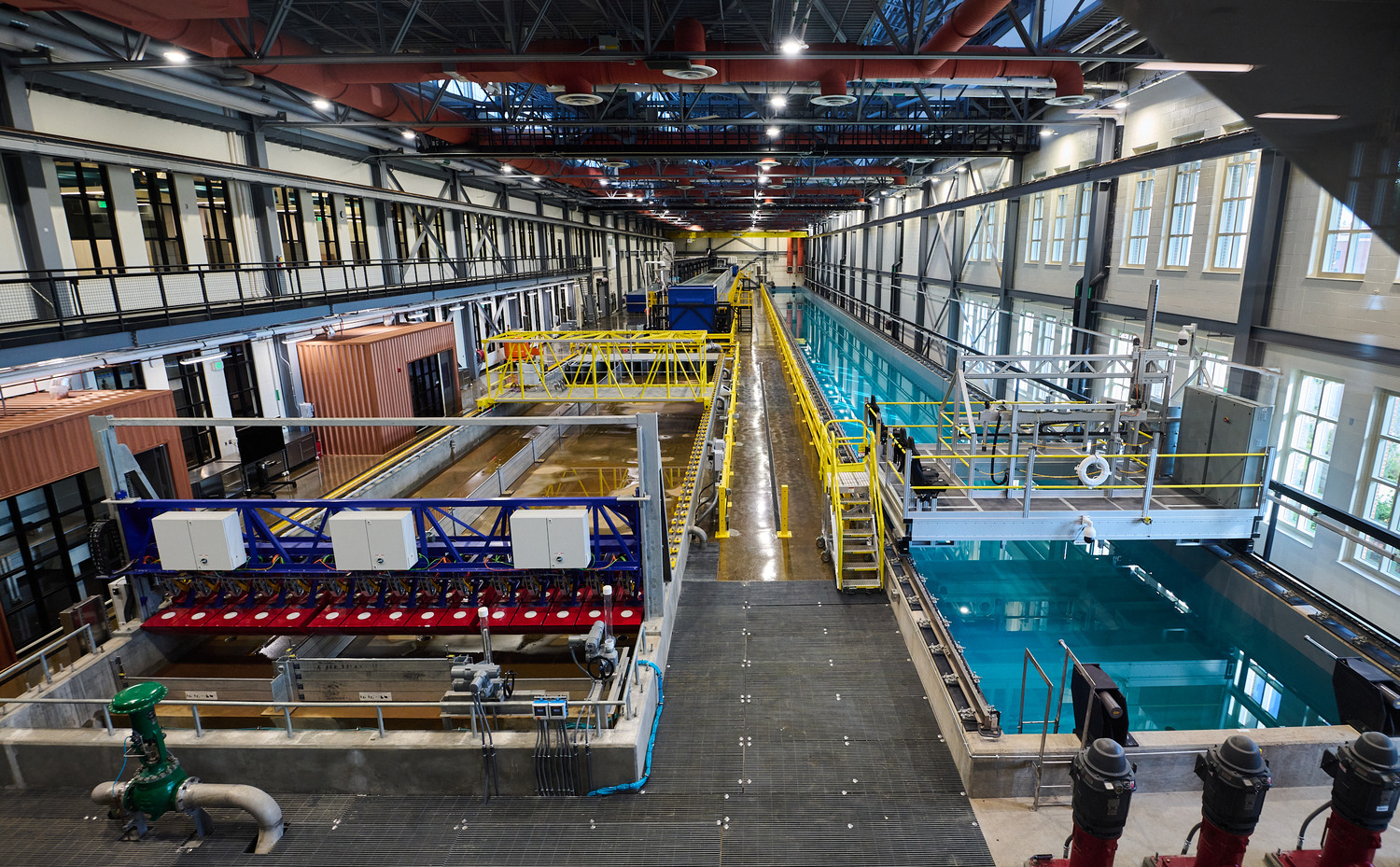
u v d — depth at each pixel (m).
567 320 41.38
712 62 12.55
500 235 33.03
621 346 22.59
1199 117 12.25
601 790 5.68
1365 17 1.12
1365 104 1.19
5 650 7.86
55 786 5.98
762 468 14.05
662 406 22.59
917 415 23.42
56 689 6.71
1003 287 21.38
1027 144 19.69
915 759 5.98
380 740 5.77
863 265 44.84
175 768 5.29
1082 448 11.04
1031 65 12.27
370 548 7.27
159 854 5.24
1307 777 5.64
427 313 23.84
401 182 24.09
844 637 7.83
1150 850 5.00
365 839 5.32
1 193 11.06
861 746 6.15
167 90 13.48
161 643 8.07
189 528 7.30
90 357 11.22
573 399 19.06
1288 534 10.73
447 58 10.58
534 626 7.37
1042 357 9.89
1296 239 10.20
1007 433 11.46
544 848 5.20
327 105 15.52
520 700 6.47
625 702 5.93
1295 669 8.22
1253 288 10.92
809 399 16.55
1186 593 10.51
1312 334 9.91
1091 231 16.03
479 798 5.73
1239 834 4.05
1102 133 15.38
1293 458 10.54
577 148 19.36
